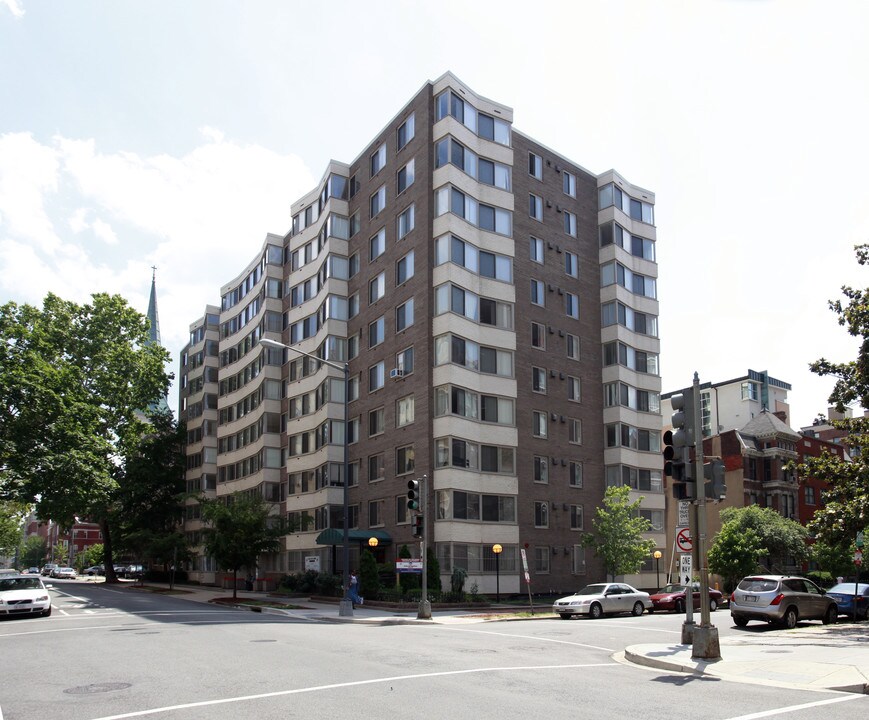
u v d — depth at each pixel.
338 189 50.16
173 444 72.69
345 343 48.22
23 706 10.30
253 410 61.00
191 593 49.12
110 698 10.77
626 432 48.00
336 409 46.78
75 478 39.09
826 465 26.39
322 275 50.47
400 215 43.84
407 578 35.97
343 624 25.88
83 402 42.72
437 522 37.72
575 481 45.41
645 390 50.50
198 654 15.79
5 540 107.62
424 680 12.27
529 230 45.88
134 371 56.72
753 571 45.06
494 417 40.81
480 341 40.88
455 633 21.94
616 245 49.91
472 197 42.00
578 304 48.28
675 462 15.27
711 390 74.00
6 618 27.17
